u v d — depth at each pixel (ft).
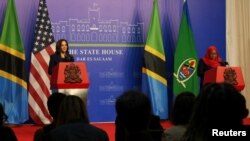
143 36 32.48
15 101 28.50
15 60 28.73
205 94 6.36
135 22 32.32
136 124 8.16
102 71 31.73
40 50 29.35
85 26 31.35
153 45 31.40
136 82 32.32
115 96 31.94
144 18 32.53
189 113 9.61
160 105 31.24
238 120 6.24
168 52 33.06
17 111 28.50
